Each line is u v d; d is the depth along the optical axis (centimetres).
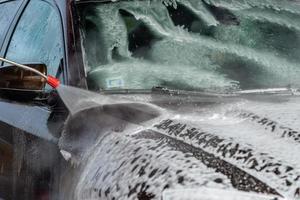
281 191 225
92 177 266
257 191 225
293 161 238
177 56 375
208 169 236
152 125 285
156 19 387
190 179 231
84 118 307
